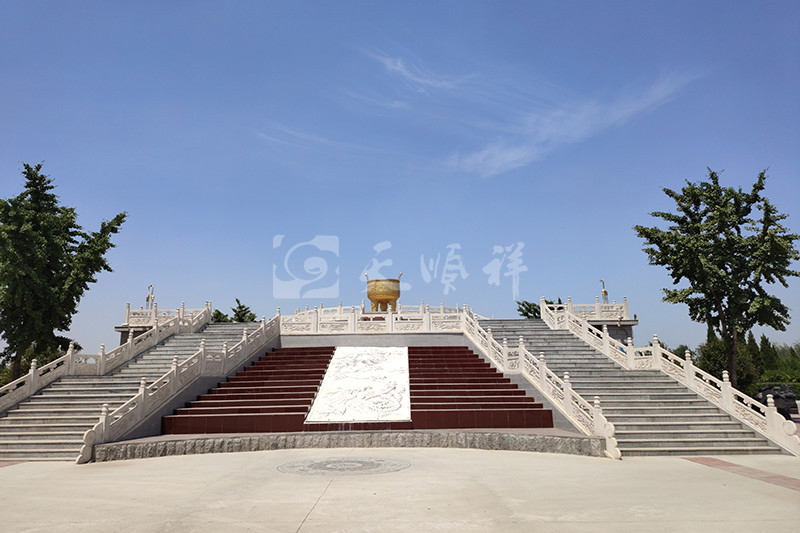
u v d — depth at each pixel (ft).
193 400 69.10
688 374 66.49
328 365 82.17
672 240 90.89
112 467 47.44
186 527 26.00
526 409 63.41
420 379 74.64
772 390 100.01
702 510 28.53
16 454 53.93
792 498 31.65
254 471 42.32
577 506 29.55
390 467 43.39
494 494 32.83
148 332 91.66
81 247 107.55
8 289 87.51
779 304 84.33
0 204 89.45
